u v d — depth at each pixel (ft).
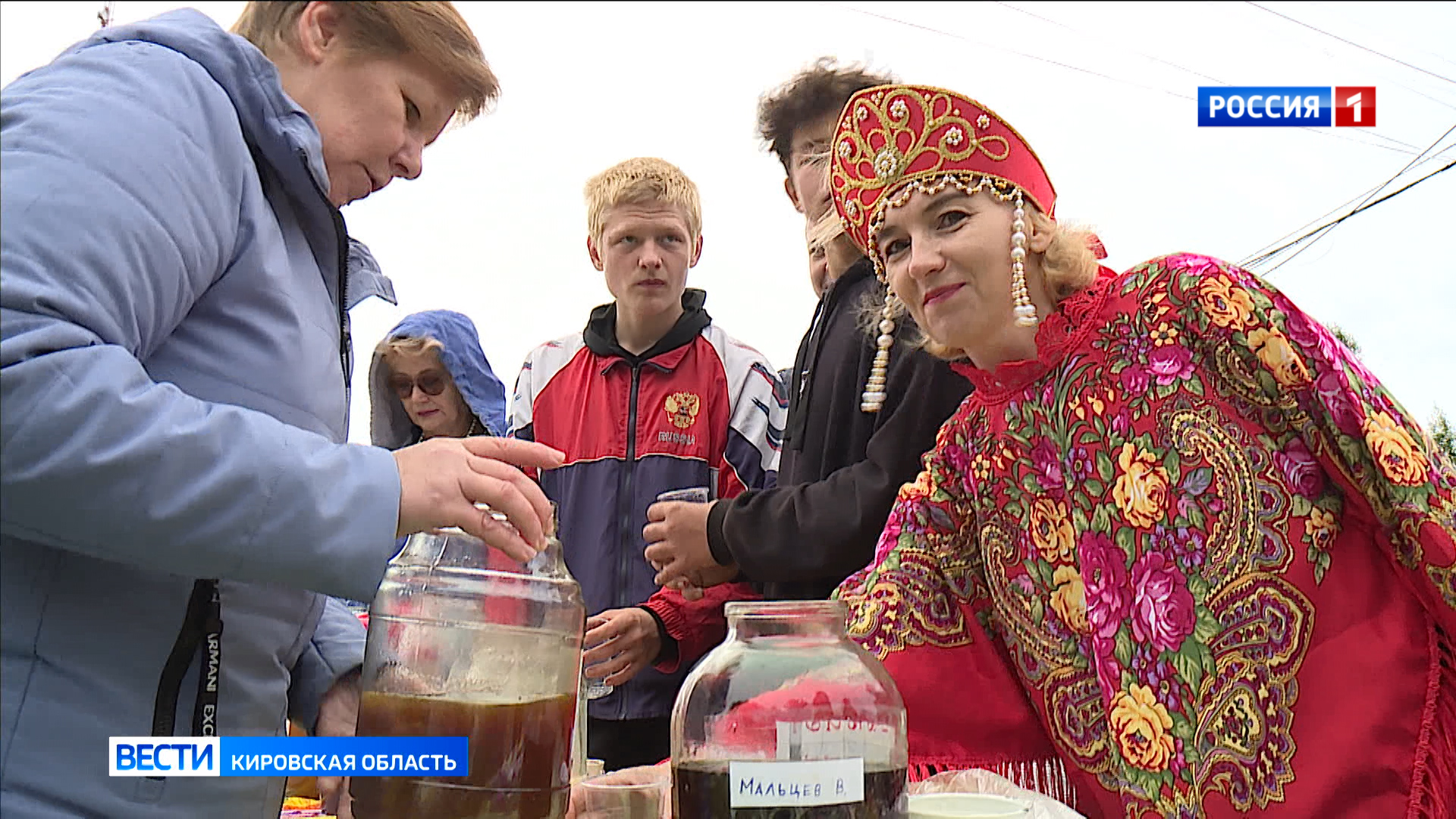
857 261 5.43
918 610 4.17
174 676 2.43
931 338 4.31
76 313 2.12
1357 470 3.36
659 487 6.23
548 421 6.70
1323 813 3.21
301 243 2.90
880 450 4.74
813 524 4.70
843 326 5.31
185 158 2.40
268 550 2.20
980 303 3.92
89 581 2.35
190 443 2.14
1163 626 3.62
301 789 4.19
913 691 4.08
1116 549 3.79
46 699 2.28
